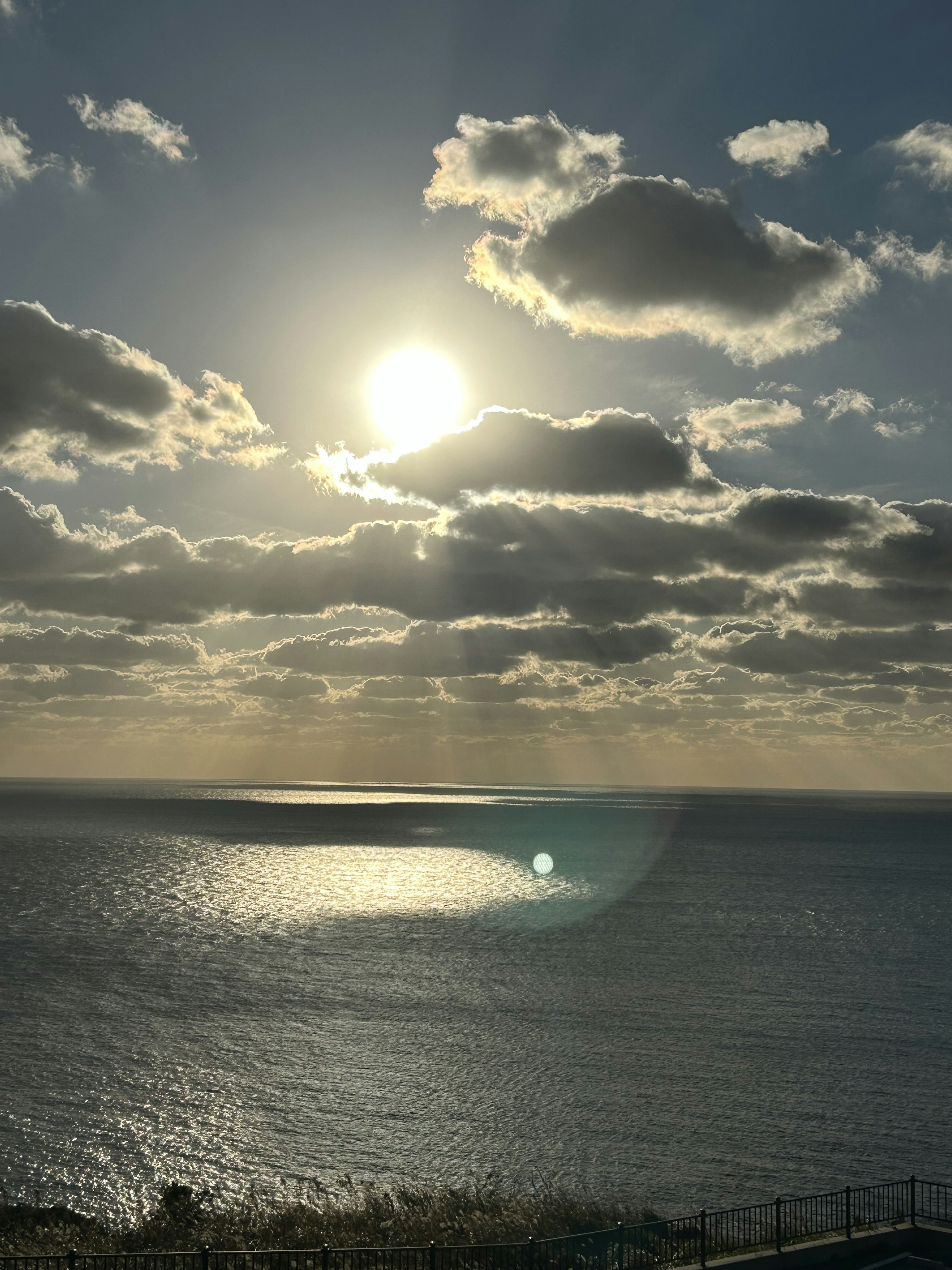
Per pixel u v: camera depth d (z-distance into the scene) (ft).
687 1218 83.10
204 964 244.42
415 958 257.14
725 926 322.75
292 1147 129.80
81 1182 118.11
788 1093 152.15
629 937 297.33
